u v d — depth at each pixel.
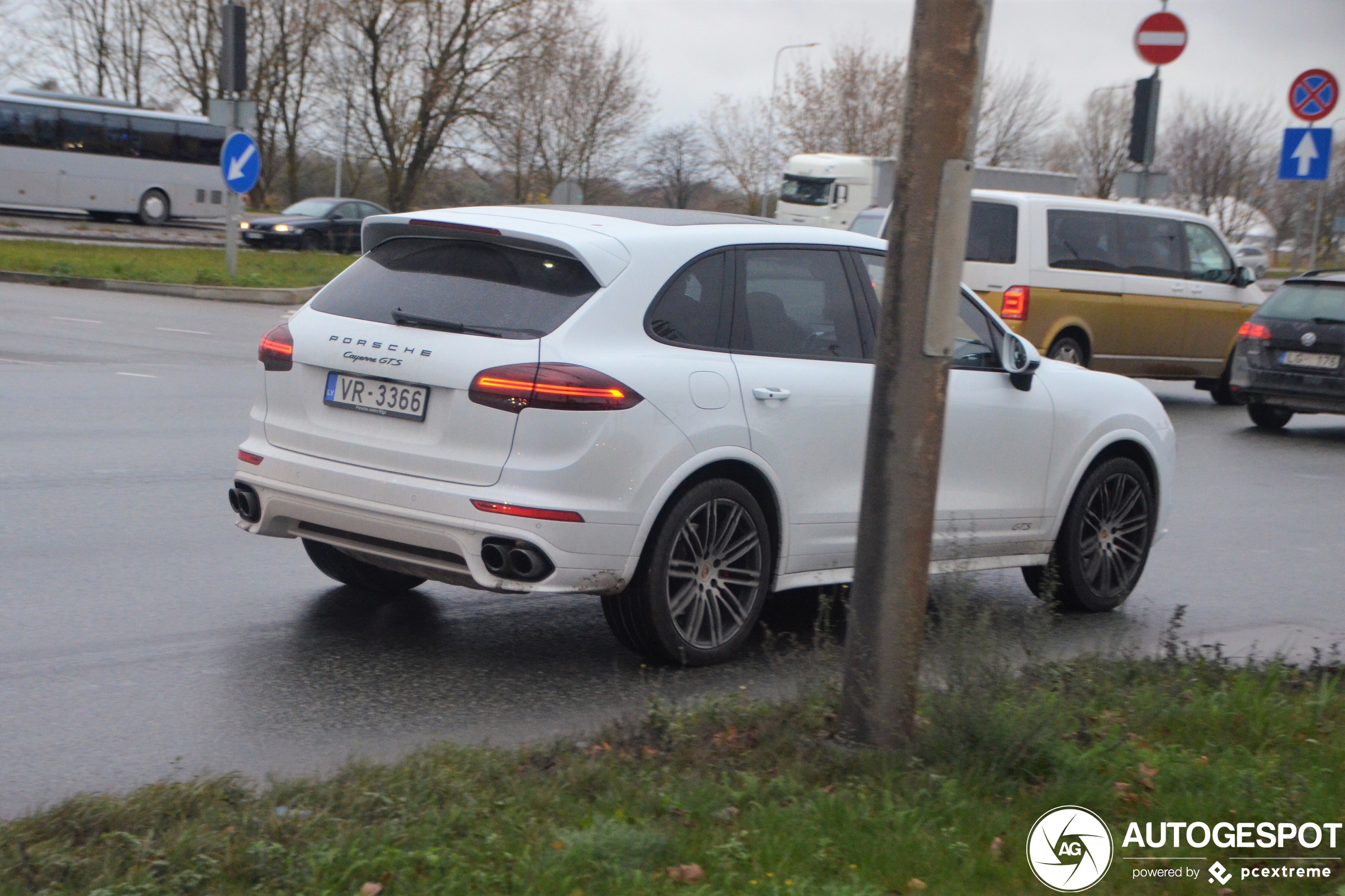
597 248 5.45
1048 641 6.29
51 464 9.38
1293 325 15.63
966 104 4.18
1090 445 7.21
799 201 38.09
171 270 25.58
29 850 3.43
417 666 5.69
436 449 5.30
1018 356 6.85
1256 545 9.41
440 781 4.03
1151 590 8.02
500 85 54.19
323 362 5.62
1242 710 5.09
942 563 5.89
